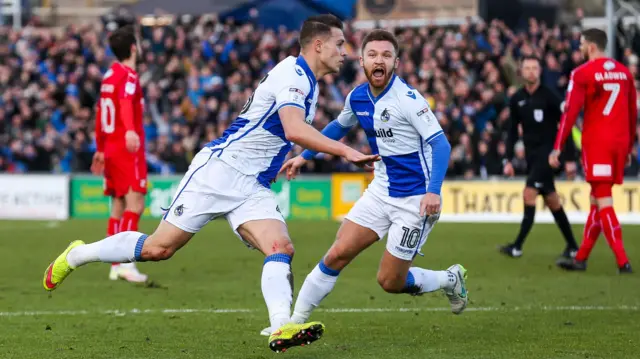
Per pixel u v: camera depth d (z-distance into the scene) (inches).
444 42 1734.7
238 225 480.1
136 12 1951.3
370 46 503.8
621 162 828.6
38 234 1234.6
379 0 1987.0
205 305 671.1
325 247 1081.4
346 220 529.0
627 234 1208.8
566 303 674.2
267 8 1941.4
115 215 824.3
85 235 1219.9
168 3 1957.4
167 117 1701.5
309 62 482.9
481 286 766.5
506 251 975.6
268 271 462.3
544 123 927.7
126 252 500.7
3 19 2188.7
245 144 481.4
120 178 796.6
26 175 1535.4
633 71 1679.4
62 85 1791.3
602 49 824.9
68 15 2447.1
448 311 637.3
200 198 482.6
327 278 527.2
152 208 1502.2
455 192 1449.3
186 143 1620.3
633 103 825.5
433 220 524.7
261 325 585.6
